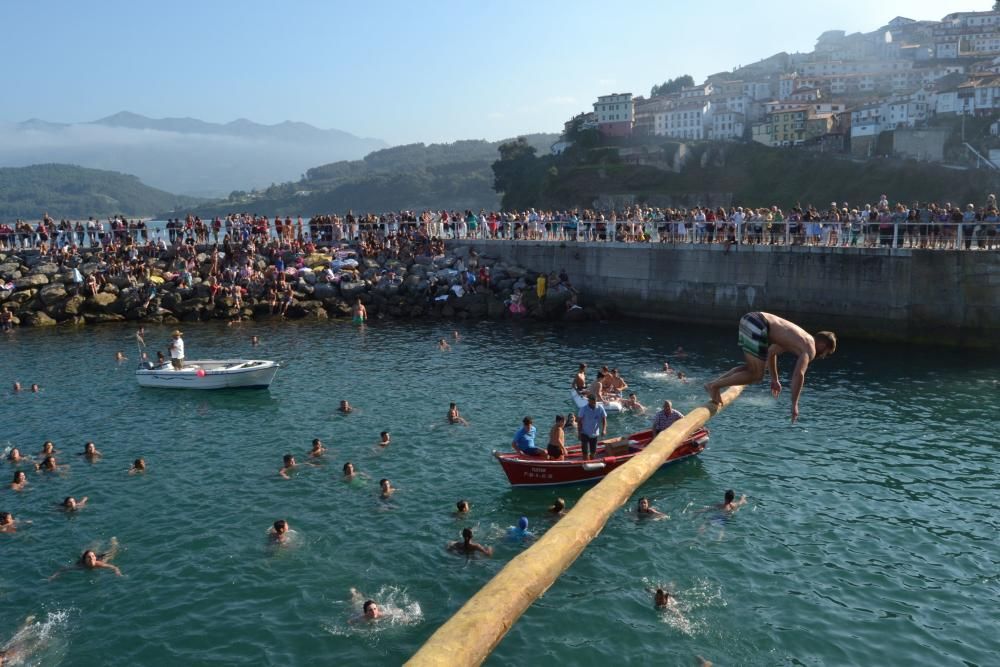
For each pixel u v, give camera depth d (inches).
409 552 678.5
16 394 1230.3
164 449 959.6
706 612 579.8
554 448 850.1
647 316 1830.7
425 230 2319.1
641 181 5748.0
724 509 759.1
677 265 1758.1
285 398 1184.8
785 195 5221.5
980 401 1096.2
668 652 533.6
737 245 1652.3
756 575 633.0
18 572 653.9
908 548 677.3
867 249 1481.3
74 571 653.3
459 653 189.2
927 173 4712.1
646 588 613.9
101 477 865.5
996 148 4795.8
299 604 597.9
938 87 5610.2
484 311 1919.3
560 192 5895.7
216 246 2150.6
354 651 539.5
